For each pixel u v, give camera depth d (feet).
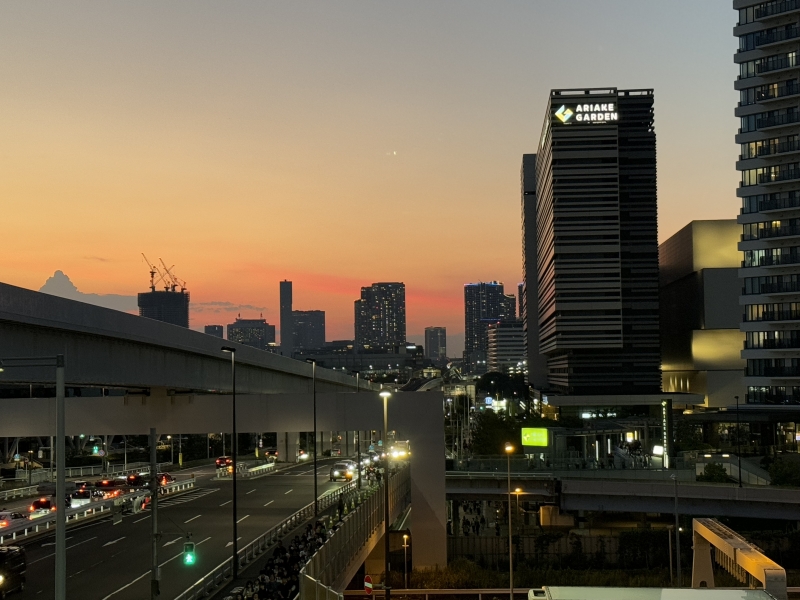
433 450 214.90
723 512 265.95
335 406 216.74
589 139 611.06
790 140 429.79
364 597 177.06
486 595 198.08
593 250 610.24
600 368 619.26
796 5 428.15
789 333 430.61
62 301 153.17
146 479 294.46
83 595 135.74
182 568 158.40
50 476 353.31
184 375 219.61
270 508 244.42
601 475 287.28
